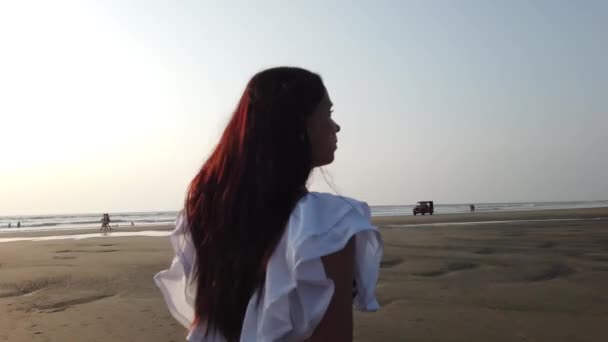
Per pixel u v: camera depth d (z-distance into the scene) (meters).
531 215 38.72
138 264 10.47
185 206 1.26
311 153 1.13
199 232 1.19
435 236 17.02
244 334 1.02
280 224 1.02
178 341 4.66
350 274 0.97
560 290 6.87
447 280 7.84
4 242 19.95
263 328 0.97
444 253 11.42
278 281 0.98
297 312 0.97
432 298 6.44
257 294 1.03
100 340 4.69
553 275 8.16
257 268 1.03
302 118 1.12
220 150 1.20
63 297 6.90
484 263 9.62
